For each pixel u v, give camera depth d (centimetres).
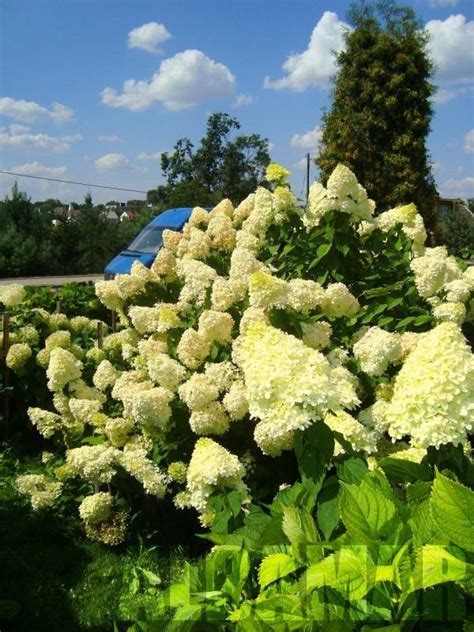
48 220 3109
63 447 531
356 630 121
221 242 525
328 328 341
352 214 418
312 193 440
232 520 248
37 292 845
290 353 202
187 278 434
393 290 398
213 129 4172
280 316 312
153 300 501
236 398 326
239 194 4147
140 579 355
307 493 191
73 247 3058
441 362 177
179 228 1302
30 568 371
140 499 404
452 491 116
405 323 377
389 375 347
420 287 389
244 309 385
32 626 323
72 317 836
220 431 341
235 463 261
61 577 365
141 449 381
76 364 455
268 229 464
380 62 2069
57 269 2995
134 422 401
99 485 407
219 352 373
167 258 504
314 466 196
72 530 411
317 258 408
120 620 315
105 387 464
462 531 116
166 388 364
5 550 392
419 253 489
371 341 328
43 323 651
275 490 333
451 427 173
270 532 157
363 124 2061
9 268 2891
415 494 153
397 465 175
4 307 753
